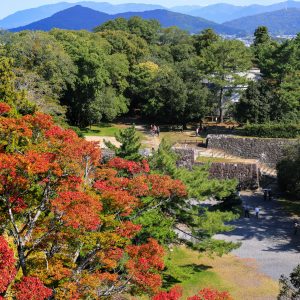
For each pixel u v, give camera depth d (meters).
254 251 40.00
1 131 22.14
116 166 29.14
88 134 74.94
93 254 21.59
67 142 22.41
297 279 23.72
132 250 21.52
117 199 22.33
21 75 56.16
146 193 26.02
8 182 20.59
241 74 87.50
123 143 39.16
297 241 42.28
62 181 21.66
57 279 19.95
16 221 23.34
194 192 32.62
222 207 47.84
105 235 20.75
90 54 72.56
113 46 94.69
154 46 110.31
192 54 109.12
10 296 17.67
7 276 16.09
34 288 17.36
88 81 71.19
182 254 38.69
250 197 55.56
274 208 51.41
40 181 21.25
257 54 99.81
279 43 80.25
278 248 40.72
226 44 78.25
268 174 62.88
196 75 81.88
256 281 34.22
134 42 99.44
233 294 32.03
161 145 40.38
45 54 64.25
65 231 20.59
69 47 73.69
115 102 78.75
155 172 33.88
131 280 21.05
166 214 33.97
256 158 66.31
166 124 84.62
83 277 20.23
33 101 50.94
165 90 79.44
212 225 33.72
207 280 33.97
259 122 72.12
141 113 90.31
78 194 20.69
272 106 72.50
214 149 68.31
